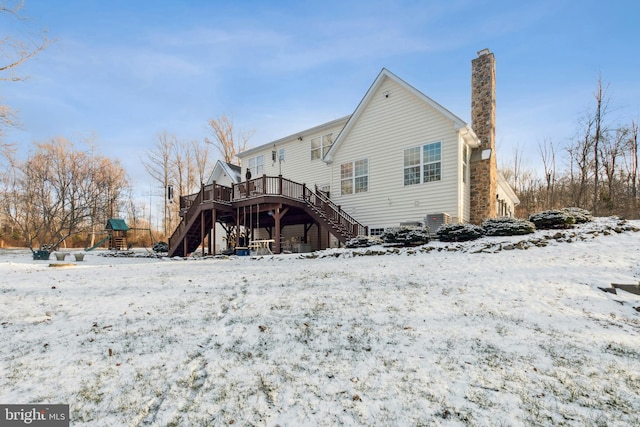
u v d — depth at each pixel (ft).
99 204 96.22
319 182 55.67
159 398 8.76
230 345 11.93
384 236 35.24
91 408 8.36
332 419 7.64
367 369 9.93
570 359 10.09
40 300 17.98
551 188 88.07
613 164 72.59
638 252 21.65
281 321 14.20
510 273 19.72
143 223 150.71
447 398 8.32
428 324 13.29
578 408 7.79
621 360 9.97
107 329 13.64
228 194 49.70
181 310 15.99
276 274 24.48
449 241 32.78
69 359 11.00
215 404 8.42
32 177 88.33
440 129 38.34
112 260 54.39
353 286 19.54
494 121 42.16
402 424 7.38
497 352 10.69
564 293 16.15
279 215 43.73
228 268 28.94
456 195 36.78
